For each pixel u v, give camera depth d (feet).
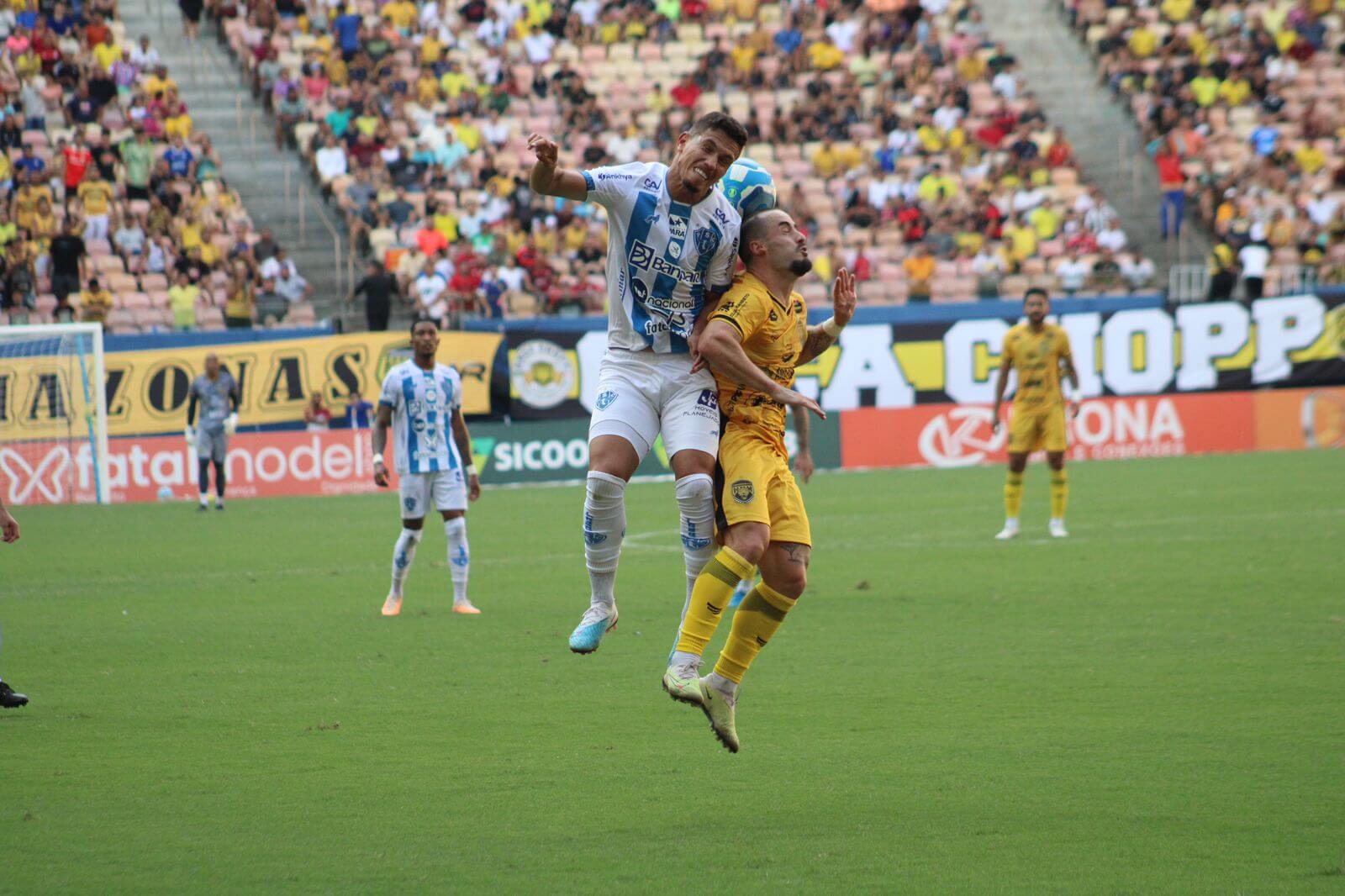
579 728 49.37
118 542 113.39
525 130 208.85
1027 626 68.59
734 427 41.98
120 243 176.96
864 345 179.22
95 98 194.90
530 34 224.94
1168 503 127.03
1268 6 241.35
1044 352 104.63
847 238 197.47
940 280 190.29
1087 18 242.17
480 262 179.42
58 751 46.70
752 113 211.00
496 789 41.57
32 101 188.44
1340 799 39.55
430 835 37.27
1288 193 212.43
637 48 227.40
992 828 37.29
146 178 184.96
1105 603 75.41
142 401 157.58
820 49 225.76
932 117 216.95
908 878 33.45
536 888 33.01
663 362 41.88
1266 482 143.64
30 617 76.18
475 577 91.45
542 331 168.76
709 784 41.91
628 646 65.72
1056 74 236.22
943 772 42.91
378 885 33.32
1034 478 157.28
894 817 38.40
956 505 130.82
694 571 42.52
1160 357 183.62
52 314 166.61
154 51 207.00
